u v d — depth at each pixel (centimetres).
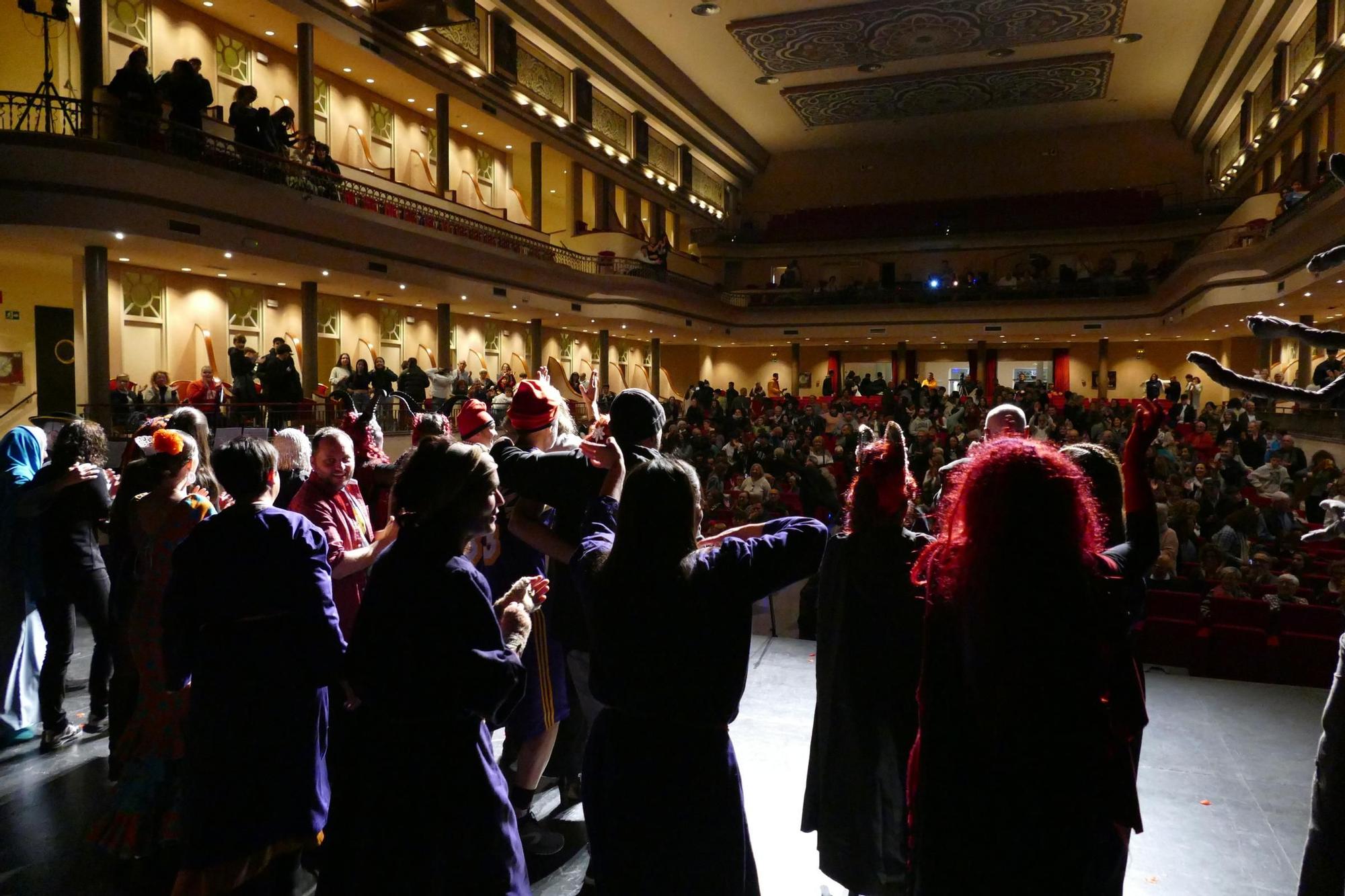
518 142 2498
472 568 225
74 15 1381
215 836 249
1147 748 406
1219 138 3031
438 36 1983
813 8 2442
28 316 1516
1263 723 437
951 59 2792
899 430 264
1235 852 317
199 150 1289
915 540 255
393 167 2131
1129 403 2309
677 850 194
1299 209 1716
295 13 1609
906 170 3688
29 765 386
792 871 304
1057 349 3366
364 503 377
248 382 1184
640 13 2511
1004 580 166
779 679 491
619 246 2714
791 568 205
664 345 3584
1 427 1470
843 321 3316
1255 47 2264
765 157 3841
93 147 1132
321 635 253
